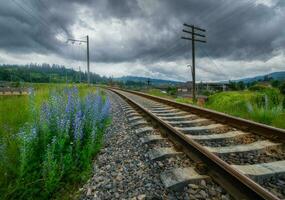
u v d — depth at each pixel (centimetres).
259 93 1062
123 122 718
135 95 2358
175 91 6178
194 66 2141
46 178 280
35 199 269
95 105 558
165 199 258
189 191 269
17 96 1118
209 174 302
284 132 450
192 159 357
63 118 395
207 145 449
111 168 353
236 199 245
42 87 1281
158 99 1517
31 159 320
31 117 455
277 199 205
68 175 321
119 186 297
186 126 646
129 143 480
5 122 532
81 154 371
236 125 600
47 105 425
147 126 630
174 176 299
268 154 396
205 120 704
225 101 1173
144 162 369
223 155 386
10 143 366
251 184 238
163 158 372
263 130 507
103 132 550
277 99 949
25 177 285
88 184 306
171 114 856
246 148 410
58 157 333
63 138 358
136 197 266
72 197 278
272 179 295
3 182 276
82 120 445
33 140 337
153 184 294
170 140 473
